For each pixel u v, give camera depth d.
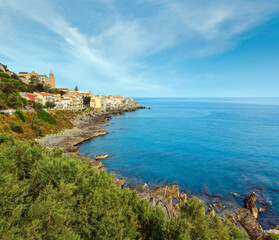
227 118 146.38
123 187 34.38
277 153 56.72
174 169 44.38
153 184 36.53
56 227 10.16
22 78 132.25
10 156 15.98
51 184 13.38
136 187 32.41
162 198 27.92
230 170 43.72
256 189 34.22
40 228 9.48
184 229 12.70
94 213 12.90
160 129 100.38
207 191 33.59
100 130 89.50
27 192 11.73
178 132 91.31
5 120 55.72
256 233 22.14
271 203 29.55
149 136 82.56
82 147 63.97
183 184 36.53
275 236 20.98
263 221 25.06
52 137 65.75
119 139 76.62
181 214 15.20
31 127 64.12
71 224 12.31
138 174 41.41
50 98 110.62
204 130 95.94
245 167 45.56
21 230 8.96
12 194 10.37
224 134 85.50
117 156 54.34
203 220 14.46
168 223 13.62
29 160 16.17
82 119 121.50
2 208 9.38
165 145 66.94
